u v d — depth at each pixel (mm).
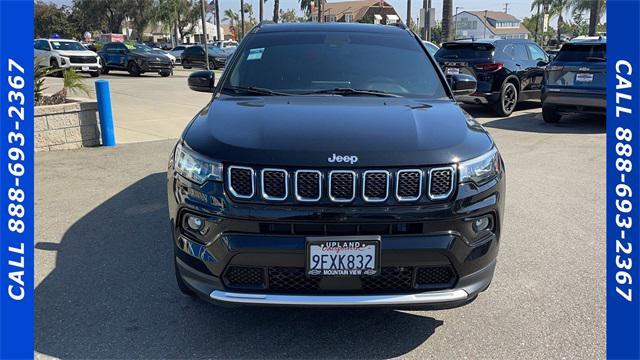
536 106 13719
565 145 8531
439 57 12039
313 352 2848
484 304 3377
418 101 3512
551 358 2799
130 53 23547
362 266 2557
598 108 9711
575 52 10000
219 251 2611
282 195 2555
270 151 2602
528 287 3607
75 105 7852
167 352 2830
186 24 74938
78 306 3287
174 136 9008
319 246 2525
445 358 2803
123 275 3730
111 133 8156
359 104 3324
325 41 4113
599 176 6605
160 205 5262
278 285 2646
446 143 2736
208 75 4254
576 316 3225
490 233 2785
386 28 4434
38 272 3748
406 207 2574
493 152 2908
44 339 2926
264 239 2561
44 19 68438
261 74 3820
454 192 2625
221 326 3088
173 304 3328
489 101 11430
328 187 2535
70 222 4785
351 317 3199
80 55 21766
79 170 6621
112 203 5324
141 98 14289
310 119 2945
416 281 2656
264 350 2861
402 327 3098
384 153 2598
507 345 2922
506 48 11695
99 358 2770
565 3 39656
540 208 5336
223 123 2961
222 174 2605
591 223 4887
